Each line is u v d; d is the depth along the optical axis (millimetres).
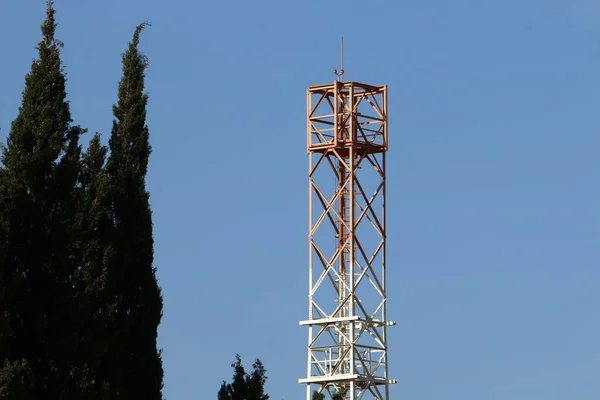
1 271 132250
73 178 138000
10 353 132000
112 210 141625
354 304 181250
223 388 144375
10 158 136500
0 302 131125
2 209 134500
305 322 181750
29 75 139625
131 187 143375
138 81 147125
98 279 136750
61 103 140250
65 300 134750
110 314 137125
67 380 133625
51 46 141125
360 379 179750
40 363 134000
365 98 184625
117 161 144500
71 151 140625
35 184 136250
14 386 128750
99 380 136875
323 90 183875
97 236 138875
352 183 182250
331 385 180500
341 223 182750
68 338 133875
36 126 138000
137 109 146125
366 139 183500
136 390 139750
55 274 135750
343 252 182625
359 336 181250
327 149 182750
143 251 142125
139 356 140250
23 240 135125
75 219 137500
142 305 141125
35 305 134500
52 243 135750
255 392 143875
